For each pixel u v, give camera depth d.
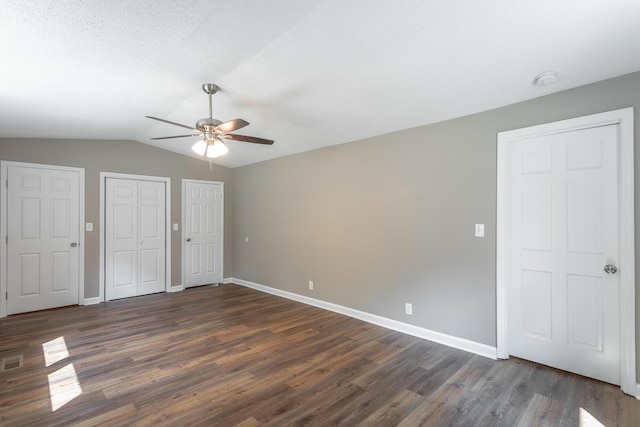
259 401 2.12
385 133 3.60
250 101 3.04
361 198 3.84
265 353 2.87
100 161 4.58
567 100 2.45
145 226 5.02
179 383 2.34
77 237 4.39
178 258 5.37
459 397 2.18
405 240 3.40
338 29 1.92
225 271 5.96
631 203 2.17
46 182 4.16
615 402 2.10
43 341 3.10
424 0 1.64
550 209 2.58
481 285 2.86
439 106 2.88
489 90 2.54
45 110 2.97
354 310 3.90
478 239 2.88
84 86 2.51
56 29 1.68
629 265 2.18
